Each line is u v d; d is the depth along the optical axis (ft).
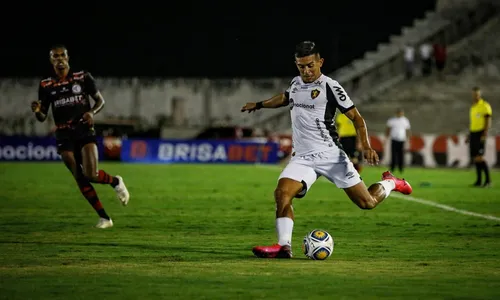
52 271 66.95
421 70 391.65
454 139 291.17
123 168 257.75
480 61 372.58
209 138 348.38
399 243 88.79
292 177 76.07
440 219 115.03
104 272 66.44
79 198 145.59
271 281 62.28
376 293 57.93
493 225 107.76
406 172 251.39
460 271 68.33
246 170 251.60
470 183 197.47
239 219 112.88
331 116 76.89
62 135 100.22
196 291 58.08
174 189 168.96
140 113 423.64
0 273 65.82
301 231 100.17
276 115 407.85
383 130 345.92
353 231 100.37
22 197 147.13
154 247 83.56
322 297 56.39
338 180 77.25
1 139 298.97
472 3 408.46
